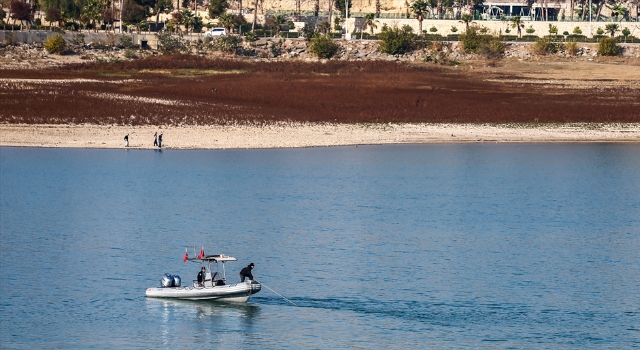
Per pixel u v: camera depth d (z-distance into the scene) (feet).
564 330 297.33
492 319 307.37
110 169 608.19
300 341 289.94
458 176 598.34
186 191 536.42
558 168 637.71
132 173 594.65
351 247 399.44
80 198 513.45
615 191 552.00
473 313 311.68
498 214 476.95
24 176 582.35
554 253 393.09
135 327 301.02
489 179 588.50
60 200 507.71
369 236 420.36
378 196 523.70
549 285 344.28
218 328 299.99
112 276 353.31
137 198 514.27
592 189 559.38
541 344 286.25
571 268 367.86
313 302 323.57
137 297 329.52
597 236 426.92
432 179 586.45
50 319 307.17
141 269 363.56
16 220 455.22
